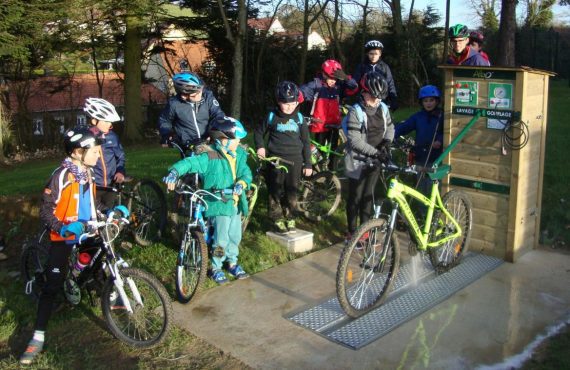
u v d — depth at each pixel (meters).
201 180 5.30
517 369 3.70
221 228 4.86
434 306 4.55
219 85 24.55
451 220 5.11
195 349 4.01
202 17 22.80
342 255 4.24
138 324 4.10
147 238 5.95
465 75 5.47
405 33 21.08
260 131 5.89
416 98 21.47
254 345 4.03
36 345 3.96
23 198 7.27
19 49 14.87
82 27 18.05
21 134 20.45
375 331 4.18
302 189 6.56
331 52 24.08
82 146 3.89
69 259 4.16
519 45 23.73
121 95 27.31
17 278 5.27
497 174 5.42
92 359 3.95
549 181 7.37
